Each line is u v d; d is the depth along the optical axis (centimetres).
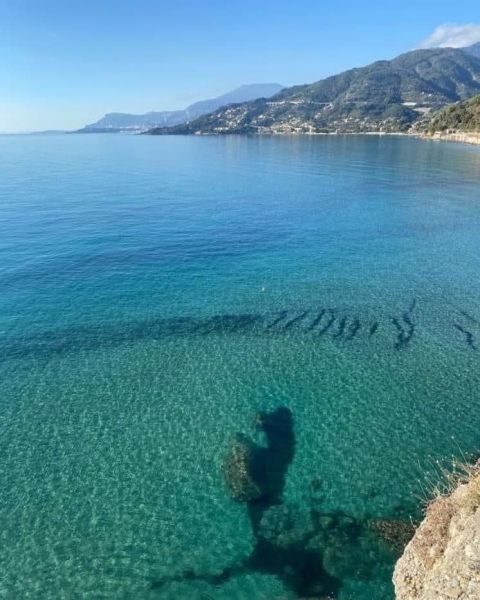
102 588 1409
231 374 2522
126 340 2891
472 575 948
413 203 6612
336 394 2331
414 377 2461
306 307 3309
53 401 2309
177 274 3941
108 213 6141
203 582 1418
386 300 3400
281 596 1363
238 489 1750
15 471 1862
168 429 2098
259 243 4794
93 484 1797
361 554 1473
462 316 3134
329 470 1839
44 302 3400
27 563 1491
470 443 1978
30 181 9469
